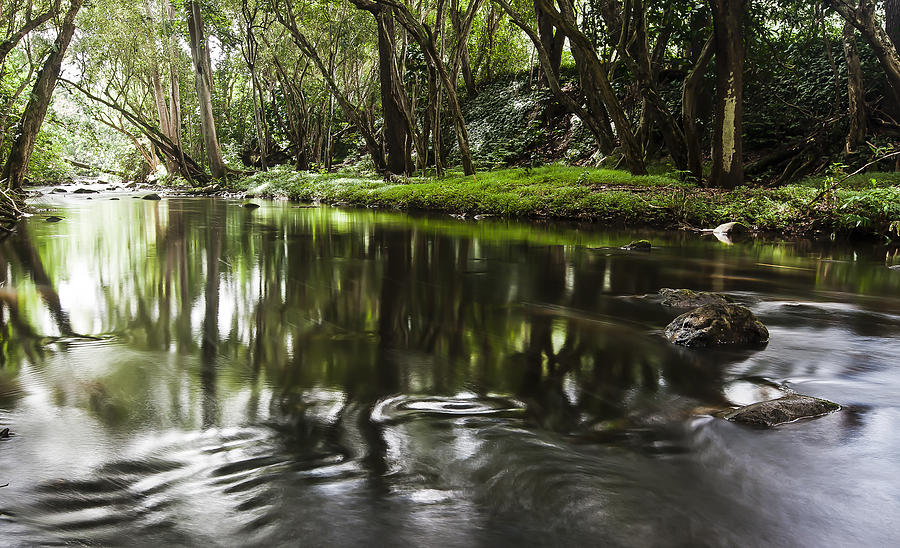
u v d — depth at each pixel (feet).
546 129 84.53
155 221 41.04
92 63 91.50
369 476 7.00
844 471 7.32
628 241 31.96
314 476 6.98
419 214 48.65
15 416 8.54
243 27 93.91
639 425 8.57
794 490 6.89
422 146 78.43
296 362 11.18
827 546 5.89
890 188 34.01
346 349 12.06
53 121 92.17
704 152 63.72
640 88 54.54
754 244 31.68
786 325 14.56
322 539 5.83
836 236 33.96
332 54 86.99
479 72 106.22
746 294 18.38
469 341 12.82
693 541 5.93
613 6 61.98
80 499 6.47
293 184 76.33
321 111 99.35
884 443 8.05
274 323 14.12
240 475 6.99
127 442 7.78
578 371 10.91
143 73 103.24
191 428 8.21
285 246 28.50
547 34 82.99
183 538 5.83
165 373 10.46
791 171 54.29
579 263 24.17
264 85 119.44
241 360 11.25
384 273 21.36
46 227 36.24
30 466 7.13
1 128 59.52
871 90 55.67
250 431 8.15
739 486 6.95
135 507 6.34
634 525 6.16
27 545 5.65
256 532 5.93
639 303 16.89
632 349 12.35
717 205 39.47
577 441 8.03
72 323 13.85
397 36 79.51
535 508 6.42
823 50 64.13
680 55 68.18
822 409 9.01
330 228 37.19
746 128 62.08
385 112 75.15
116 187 103.65
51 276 19.86
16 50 79.51
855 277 21.71
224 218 43.78
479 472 7.13
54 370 10.55
